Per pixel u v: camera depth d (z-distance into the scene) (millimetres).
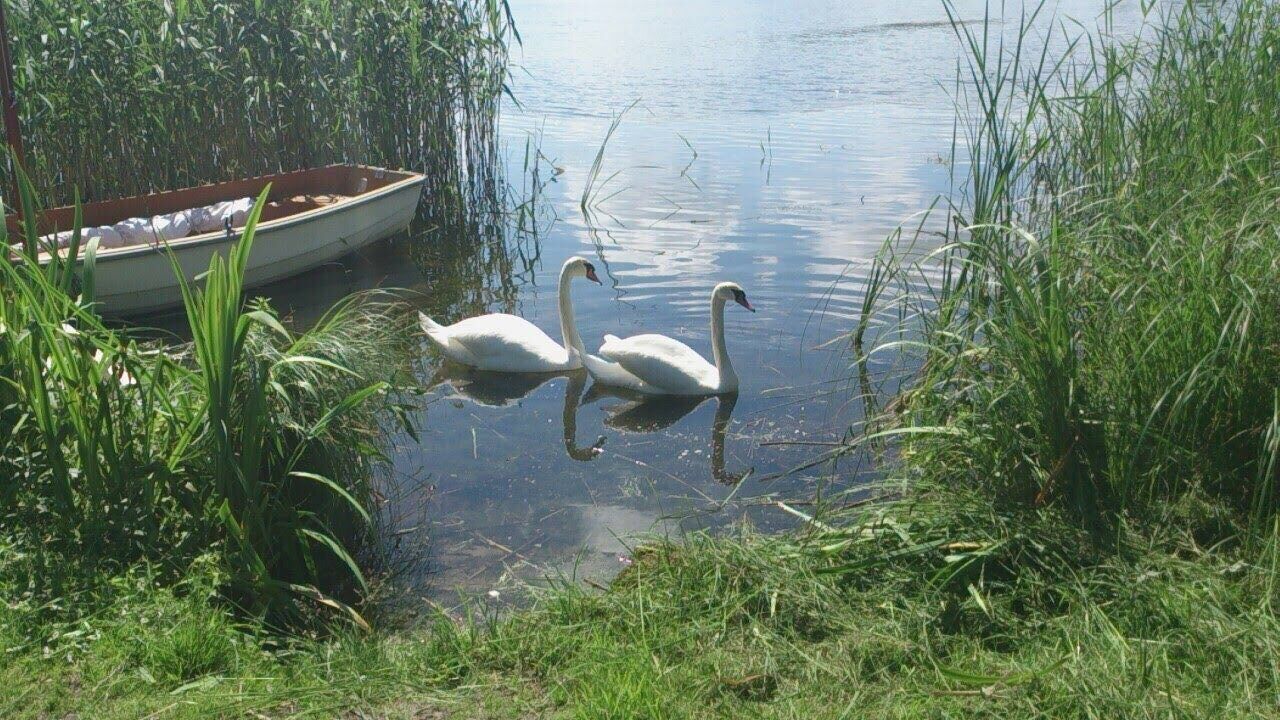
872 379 4949
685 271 6656
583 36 17891
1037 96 4199
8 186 6746
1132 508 2963
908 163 8914
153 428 3211
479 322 5543
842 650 2551
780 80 13070
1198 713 2207
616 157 9773
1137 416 3088
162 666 2576
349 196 7895
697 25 18984
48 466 3045
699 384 4973
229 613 2803
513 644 2705
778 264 6652
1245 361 3023
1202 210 3477
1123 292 3184
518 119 11469
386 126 8336
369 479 3809
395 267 7223
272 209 7414
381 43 8227
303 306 6398
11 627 2654
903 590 2783
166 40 7309
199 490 3121
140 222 6668
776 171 8898
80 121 7105
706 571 2936
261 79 7824
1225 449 3070
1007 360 3135
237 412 3152
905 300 4773
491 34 8828
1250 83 4477
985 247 3404
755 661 2537
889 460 3826
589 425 4699
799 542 3102
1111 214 3537
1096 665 2365
